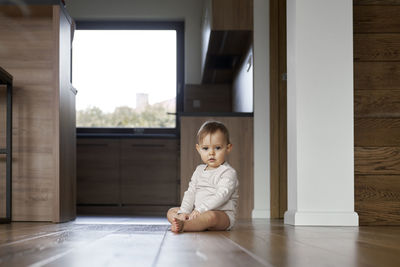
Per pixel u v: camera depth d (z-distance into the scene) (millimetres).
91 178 4879
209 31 3967
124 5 5496
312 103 2516
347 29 2541
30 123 2652
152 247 1115
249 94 3955
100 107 5652
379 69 2703
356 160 2643
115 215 4316
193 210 2117
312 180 2492
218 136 2154
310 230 2002
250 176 3695
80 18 5508
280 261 864
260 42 3779
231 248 1113
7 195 2482
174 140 4930
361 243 1311
